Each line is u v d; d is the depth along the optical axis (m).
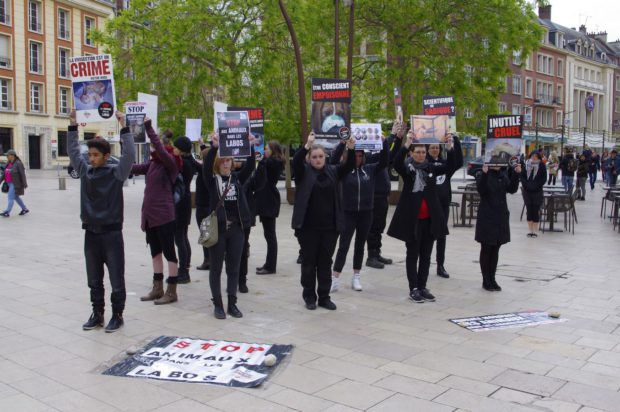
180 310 6.67
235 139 6.22
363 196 7.51
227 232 6.38
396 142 7.23
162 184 6.78
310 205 6.62
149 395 4.31
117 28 18.48
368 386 4.48
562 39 65.94
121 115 5.80
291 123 18.97
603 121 75.31
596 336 5.75
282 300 7.17
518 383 4.55
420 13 18.03
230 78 17.72
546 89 63.81
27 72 47.12
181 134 17.98
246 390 4.41
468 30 18.16
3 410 4.04
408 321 6.28
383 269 9.11
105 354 5.18
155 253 7.03
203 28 17.64
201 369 4.83
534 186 12.45
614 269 9.09
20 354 5.17
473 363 4.99
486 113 18.77
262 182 7.32
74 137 5.89
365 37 19.89
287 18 15.74
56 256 9.90
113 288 5.86
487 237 7.44
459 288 7.83
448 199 8.42
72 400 4.21
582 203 21.00
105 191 5.73
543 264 9.50
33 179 34.41
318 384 4.52
